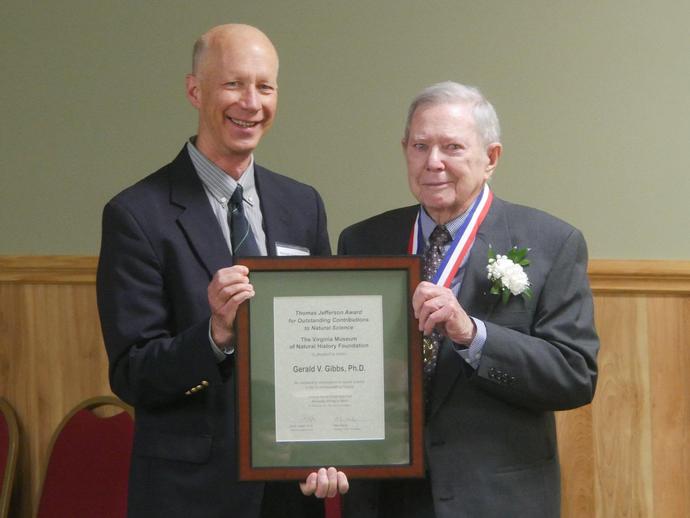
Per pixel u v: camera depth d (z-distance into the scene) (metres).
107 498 3.76
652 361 3.91
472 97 2.49
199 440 2.52
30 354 4.20
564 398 2.42
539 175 3.96
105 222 2.60
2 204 4.23
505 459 2.42
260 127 2.63
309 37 4.04
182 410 2.54
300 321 2.41
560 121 3.94
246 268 2.37
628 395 3.93
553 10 3.92
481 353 2.34
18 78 4.19
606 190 3.94
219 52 2.59
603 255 3.95
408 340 2.39
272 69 2.62
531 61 3.94
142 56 4.12
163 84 4.12
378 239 2.65
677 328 3.90
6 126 4.21
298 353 2.41
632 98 3.91
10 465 4.02
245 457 2.40
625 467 3.94
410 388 2.38
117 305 2.53
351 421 2.42
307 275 2.41
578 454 3.96
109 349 2.55
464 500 2.39
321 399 2.42
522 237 2.52
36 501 4.19
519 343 2.36
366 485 2.54
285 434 2.42
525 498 2.42
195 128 4.12
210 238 2.58
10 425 4.07
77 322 4.18
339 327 2.41
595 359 2.49
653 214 3.92
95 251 4.18
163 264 2.56
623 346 3.93
